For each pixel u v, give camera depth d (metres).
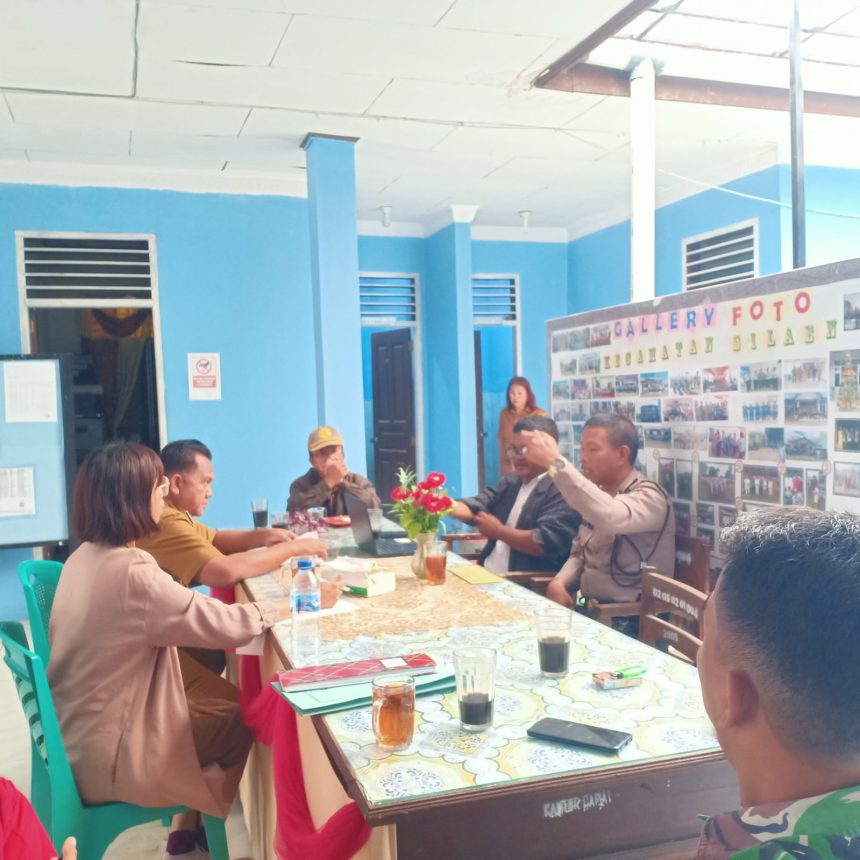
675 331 3.00
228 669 2.88
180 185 5.24
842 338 2.30
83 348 6.03
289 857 1.48
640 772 1.18
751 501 2.66
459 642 1.79
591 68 3.97
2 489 4.68
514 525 3.37
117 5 3.04
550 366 3.87
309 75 3.79
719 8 3.39
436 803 1.09
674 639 2.07
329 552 2.83
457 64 3.71
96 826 1.79
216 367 5.33
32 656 1.66
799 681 0.55
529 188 6.05
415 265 7.32
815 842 0.52
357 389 4.78
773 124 4.68
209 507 5.34
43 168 4.98
